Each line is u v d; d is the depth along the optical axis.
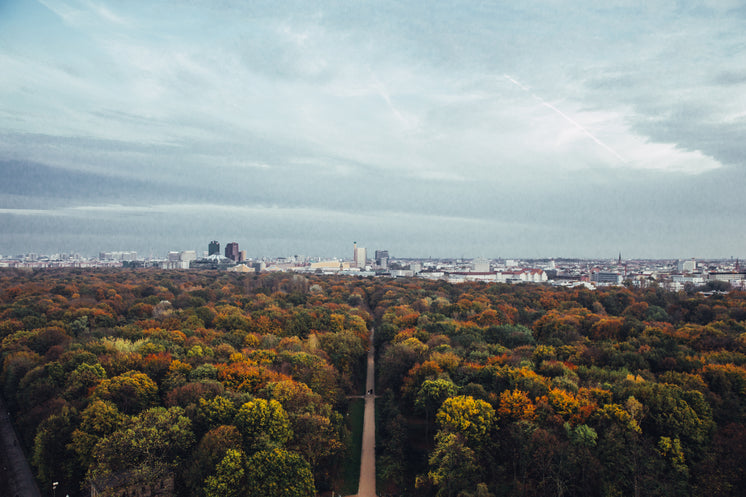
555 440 114.62
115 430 118.81
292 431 122.81
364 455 145.75
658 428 122.50
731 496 104.06
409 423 159.12
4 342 190.88
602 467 111.00
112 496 103.31
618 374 153.12
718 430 121.38
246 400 130.12
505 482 117.25
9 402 165.50
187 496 110.94
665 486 106.56
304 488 108.50
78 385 139.62
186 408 126.81
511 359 169.50
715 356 165.25
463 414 125.56
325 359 190.38
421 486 125.88
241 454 110.00
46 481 119.94
